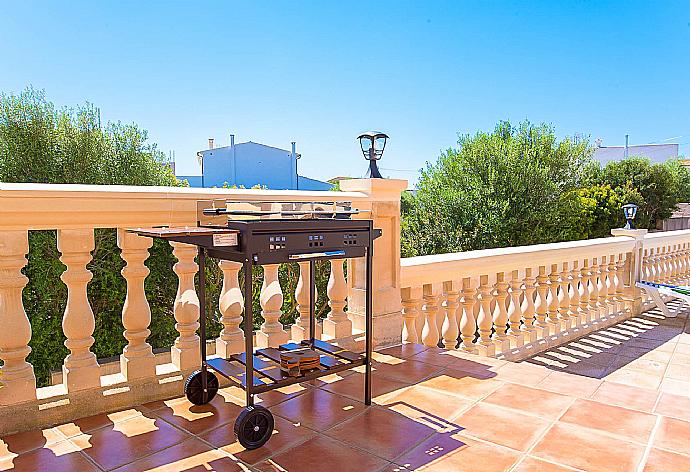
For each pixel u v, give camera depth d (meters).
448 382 2.91
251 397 2.16
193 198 2.67
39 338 9.65
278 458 2.03
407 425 2.34
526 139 16.02
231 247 2.14
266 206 2.57
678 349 4.77
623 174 19.72
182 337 2.78
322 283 7.13
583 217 17.02
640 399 2.65
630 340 5.08
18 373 2.25
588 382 2.92
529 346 4.51
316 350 2.77
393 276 3.66
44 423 2.30
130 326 2.58
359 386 2.86
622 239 5.83
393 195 3.59
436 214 15.78
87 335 2.45
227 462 1.99
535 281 4.61
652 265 6.64
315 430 2.29
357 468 1.94
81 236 2.37
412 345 3.71
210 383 2.60
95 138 12.07
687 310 6.37
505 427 2.31
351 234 2.49
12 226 2.15
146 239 2.57
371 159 3.58
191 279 2.78
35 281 9.65
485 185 15.20
